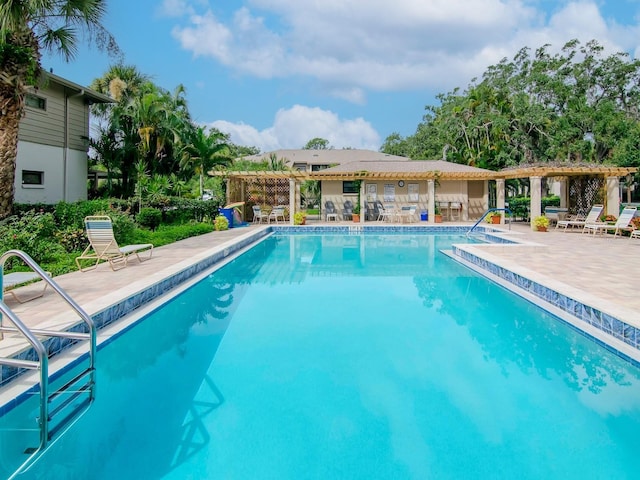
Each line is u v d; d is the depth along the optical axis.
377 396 3.68
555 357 4.58
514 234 14.70
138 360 4.52
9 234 8.09
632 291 5.97
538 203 17.66
